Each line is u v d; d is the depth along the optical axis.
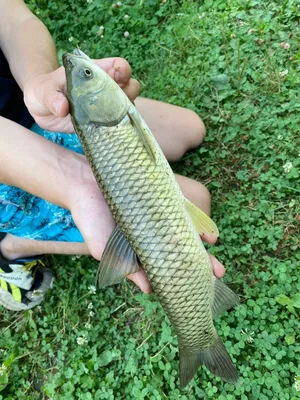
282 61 0.64
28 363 0.58
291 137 0.59
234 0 0.71
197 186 0.56
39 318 0.60
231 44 0.68
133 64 0.73
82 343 0.56
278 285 0.51
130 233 0.36
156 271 0.37
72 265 0.62
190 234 0.37
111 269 0.36
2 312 0.63
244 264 0.54
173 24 0.74
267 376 0.47
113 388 0.52
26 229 0.52
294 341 0.48
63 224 0.51
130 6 0.78
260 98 0.63
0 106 0.52
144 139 0.35
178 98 0.67
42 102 0.41
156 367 0.51
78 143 0.51
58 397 0.53
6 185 0.48
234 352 0.48
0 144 0.43
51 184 0.42
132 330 0.55
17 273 0.58
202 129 0.62
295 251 0.53
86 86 0.35
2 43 0.54
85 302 0.59
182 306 0.38
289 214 0.55
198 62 0.68
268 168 0.59
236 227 0.56
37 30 0.53
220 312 0.42
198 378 0.49
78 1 0.84
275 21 0.67
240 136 0.62
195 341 0.40
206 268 0.38
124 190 0.35
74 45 0.78
